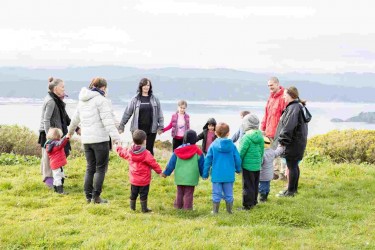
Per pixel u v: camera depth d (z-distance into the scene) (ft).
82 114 30.12
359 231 25.89
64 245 22.66
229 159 28.99
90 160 30.91
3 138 63.31
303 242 23.59
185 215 28.94
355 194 35.76
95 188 30.53
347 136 66.03
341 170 44.75
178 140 44.65
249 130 30.09
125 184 37.68
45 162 35.12
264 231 24.76
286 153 33.32
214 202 29.01
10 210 28.63
